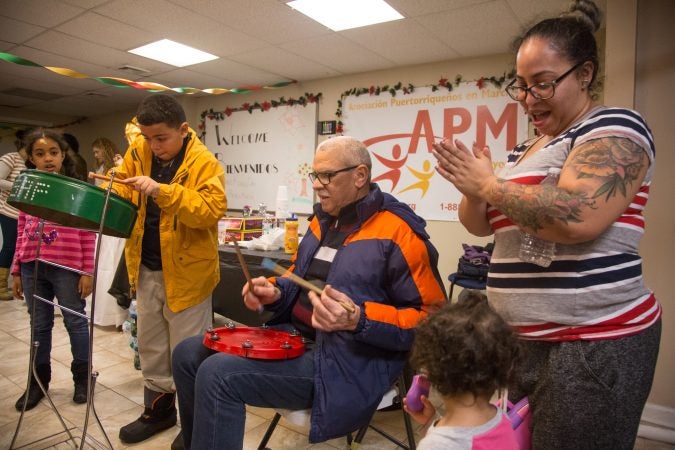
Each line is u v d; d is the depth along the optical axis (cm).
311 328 153
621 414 88
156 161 196
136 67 463
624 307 89
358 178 149
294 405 133
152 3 312
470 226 116
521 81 98
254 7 314
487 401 88
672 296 217
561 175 88
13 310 395
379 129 450
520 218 86
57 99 646
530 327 96
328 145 149
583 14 96
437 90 415
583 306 89
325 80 489
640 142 85
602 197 81
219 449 123
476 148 99
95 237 228
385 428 222
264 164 544
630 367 88
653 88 217
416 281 139
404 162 436
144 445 199
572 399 89
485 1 289
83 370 233
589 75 94
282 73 472
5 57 251
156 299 197
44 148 216
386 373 134
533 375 98
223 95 582
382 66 436
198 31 360
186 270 187
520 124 377
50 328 233
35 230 222
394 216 146
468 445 82
